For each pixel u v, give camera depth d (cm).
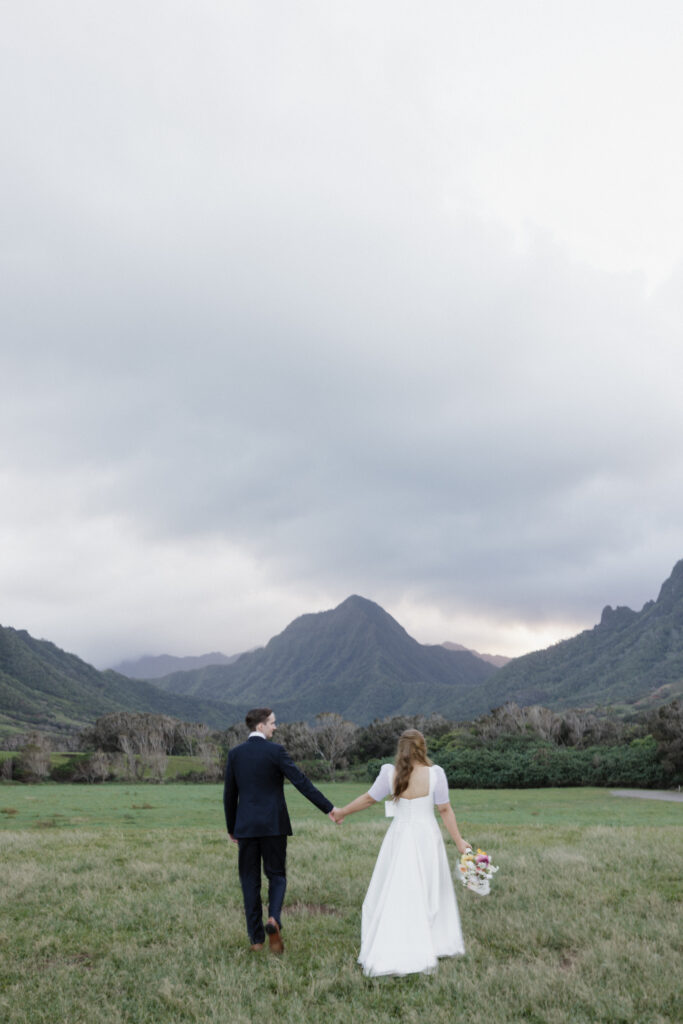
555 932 736
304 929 754
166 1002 560
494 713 11656
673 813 3981
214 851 1320
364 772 10131
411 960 608
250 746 686
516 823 2489
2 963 648
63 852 1320
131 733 12812
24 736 13712
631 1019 523
